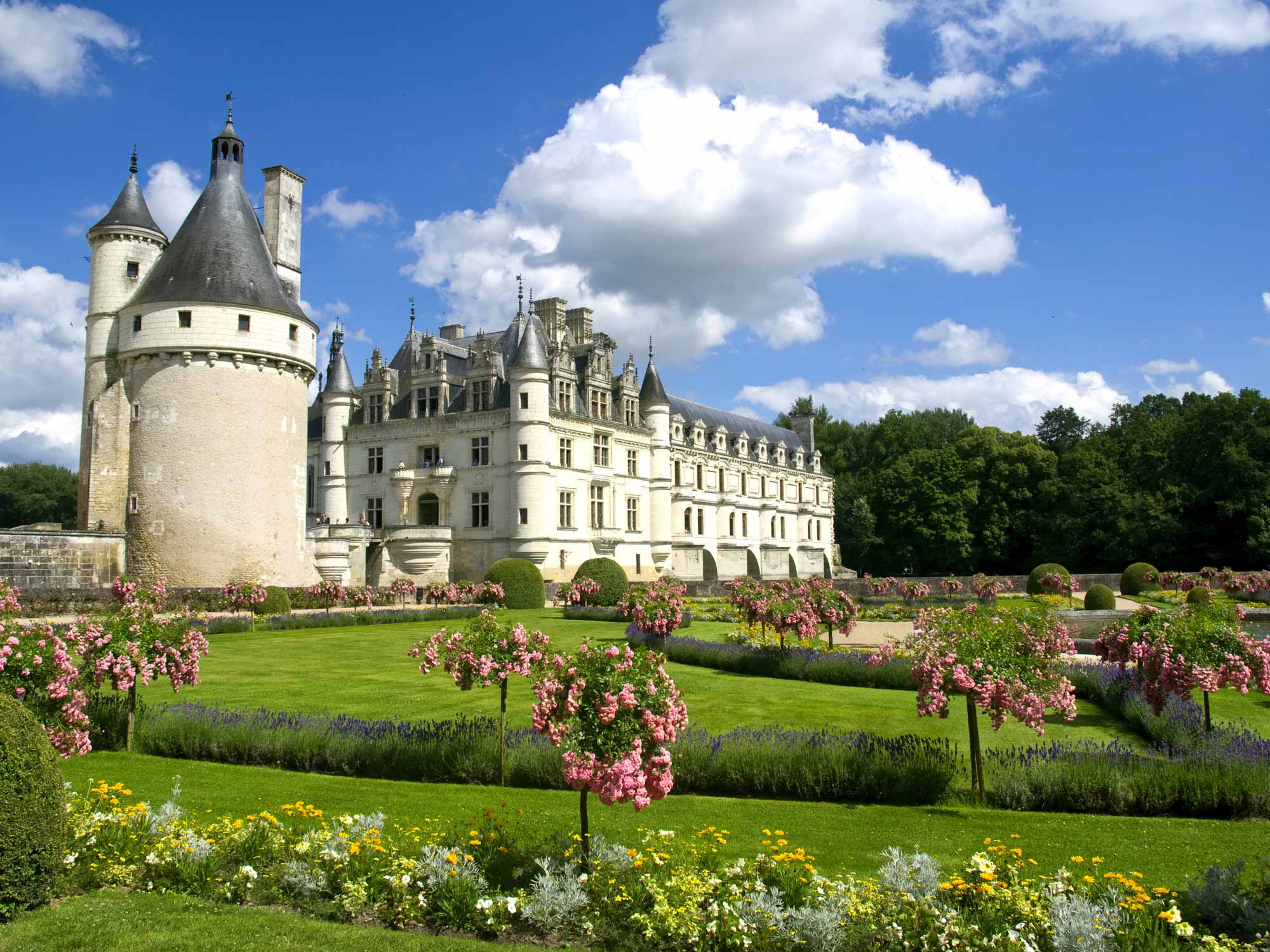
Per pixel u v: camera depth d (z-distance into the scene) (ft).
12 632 44.93
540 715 33.35
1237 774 41.83
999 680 43.06
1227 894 26.86
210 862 31.01
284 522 147.95
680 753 46.06
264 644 108.37
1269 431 230.07
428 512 206.59
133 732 53.72
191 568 137.90
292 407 151.12
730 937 26.40
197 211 148.87
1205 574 191.31
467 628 49.16
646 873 30.09
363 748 48.65
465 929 28.50
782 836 37.32
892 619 146.82
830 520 353.31
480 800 43.16
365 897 29.43
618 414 227.20
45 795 28.58
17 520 339.98
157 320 140.97
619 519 221.25
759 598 89.66
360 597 151.43
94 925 26.58
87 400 152.05
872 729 61.16
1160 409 335.06
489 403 198.18
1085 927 24.64
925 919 26.07
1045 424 361.51
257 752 50.78
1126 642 56.29
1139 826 39.91
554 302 223.30
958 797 44.04
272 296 147.64
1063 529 267.59
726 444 287.48
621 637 112.47
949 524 292.40
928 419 419.74
